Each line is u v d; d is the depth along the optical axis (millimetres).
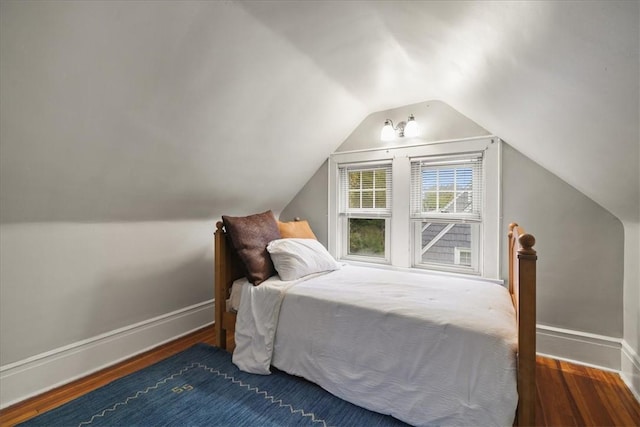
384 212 3020
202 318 2801
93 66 1303
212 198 2639
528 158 2275
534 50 965
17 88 1216
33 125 1354
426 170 2779
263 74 1858
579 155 1488
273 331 1935
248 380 1868
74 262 1944
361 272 2455
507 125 1892
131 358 2197
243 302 2100
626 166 1269
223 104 1887
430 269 2771
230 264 2340
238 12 1412
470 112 2320
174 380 1879
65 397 1727
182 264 2631
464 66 1506
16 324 1707
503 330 1374
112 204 2008
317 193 3387
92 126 1519
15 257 1697
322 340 1771
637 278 1799
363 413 1570
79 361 1961
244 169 2592
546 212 2227
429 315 1523
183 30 1368
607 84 874
